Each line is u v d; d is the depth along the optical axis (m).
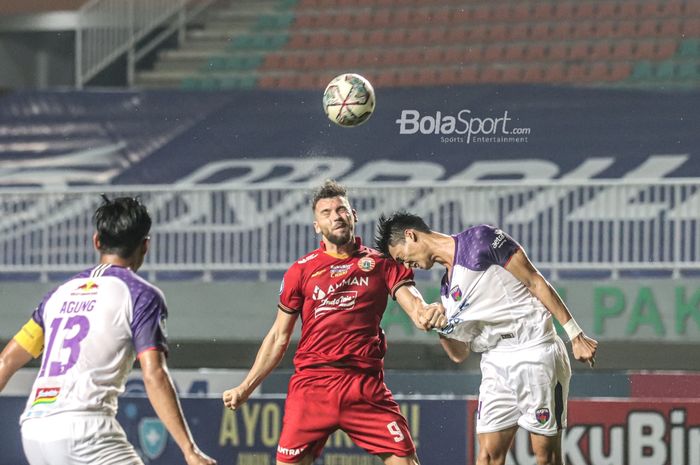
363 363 21.66
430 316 19.64
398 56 65.94
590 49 64.06
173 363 46.88
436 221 43.72
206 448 31.38
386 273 21.75
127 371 15.67
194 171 59.41
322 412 21.67
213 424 31.41
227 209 45.97
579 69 62.97
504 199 43.50
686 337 42.62
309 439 21.88
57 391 15.27
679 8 64.88
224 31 69.75
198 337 46.00
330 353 21.64
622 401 29.55
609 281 43.22
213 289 46.03
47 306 16.02
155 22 67.81
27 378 44.91
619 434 29.50
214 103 62.59
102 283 15.66
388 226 22.12
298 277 21.80
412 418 30.80
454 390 44.16
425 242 22.05
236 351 46.34
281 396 31.20
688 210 42.38
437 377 44.31
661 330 42.78
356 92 26.41
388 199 44.78
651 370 43.75
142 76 66.94
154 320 15.46
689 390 41.94
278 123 61.06
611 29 64.69
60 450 15.10
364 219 44.78
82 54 66.56
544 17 66.12
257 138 60.62
